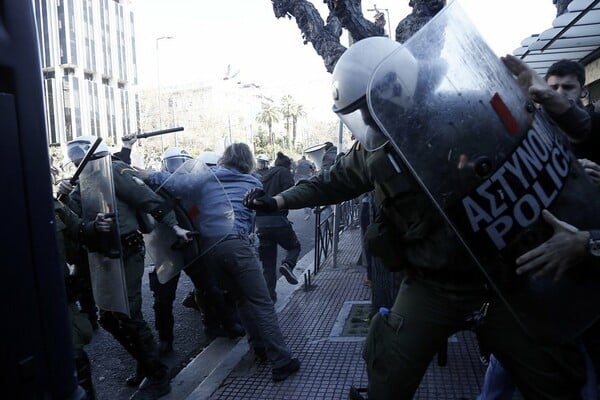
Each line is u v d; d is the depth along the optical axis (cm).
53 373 128
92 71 6738
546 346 176
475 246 161
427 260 185
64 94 6228
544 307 162
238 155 414
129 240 342
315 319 456
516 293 162
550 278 159
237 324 464
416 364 191
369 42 185
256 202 219
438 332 190
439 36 169
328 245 771
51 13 6225
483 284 182
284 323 449
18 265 118
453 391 297
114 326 345
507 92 168
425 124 161
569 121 179
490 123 160
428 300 190
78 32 6456
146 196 355
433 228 180
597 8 532
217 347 441
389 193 187
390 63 162
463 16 177
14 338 116
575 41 689
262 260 531
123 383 388
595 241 153
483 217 159
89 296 496
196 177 371
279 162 650
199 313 557
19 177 120
